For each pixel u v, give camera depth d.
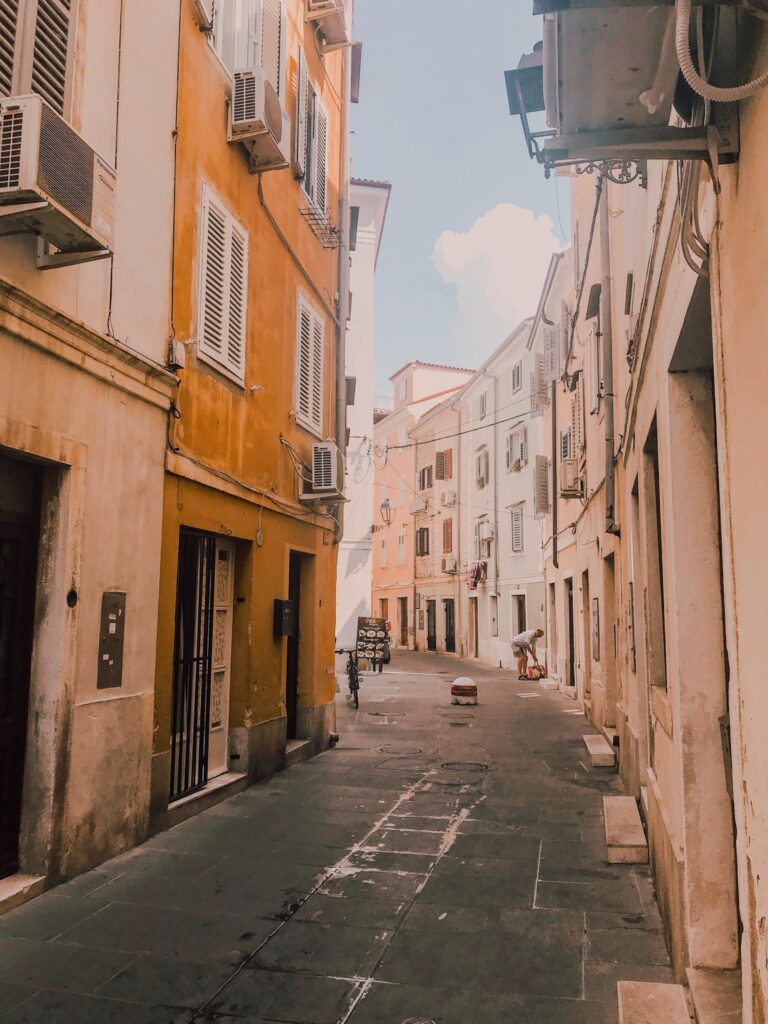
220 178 7.49
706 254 2.65
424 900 4.94
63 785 4.97
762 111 1.87
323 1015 3.49
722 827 3.43
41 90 4.66
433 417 37.81
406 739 11.80
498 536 29.75
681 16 1.79
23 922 4.42
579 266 14.33
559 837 6.40
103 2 5.42
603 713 11.31
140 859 5.56
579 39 2.15
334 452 9.93
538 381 21.98
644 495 5.61
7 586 4.81
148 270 6.09
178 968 3.93
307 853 5.87
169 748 6.43
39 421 4.71
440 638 36.59
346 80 12.37
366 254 24.89
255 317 8.41
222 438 7.49
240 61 8.12
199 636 7.39
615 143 2.39
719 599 3.65
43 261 4.62
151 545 6.04
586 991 3.73
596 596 12.12
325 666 11.05
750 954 2.11
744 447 2.13
